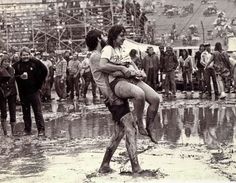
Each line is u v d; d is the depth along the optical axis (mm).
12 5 64375
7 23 61062
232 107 28656
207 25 94812
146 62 42156
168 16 99125
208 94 38938
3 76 22422
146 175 12086
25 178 12656
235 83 40906
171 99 36562
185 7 99875
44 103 39031
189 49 54094
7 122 27750
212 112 26375
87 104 36250
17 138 20844
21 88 21859
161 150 15891
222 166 13156
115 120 12430
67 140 19406
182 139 18094
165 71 39812
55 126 24031
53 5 61375
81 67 42594
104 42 12906
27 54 21609
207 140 17641
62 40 58094
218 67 35156
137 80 12492
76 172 13031
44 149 17531
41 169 13773
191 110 27953
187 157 14578
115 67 12219
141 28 68062
